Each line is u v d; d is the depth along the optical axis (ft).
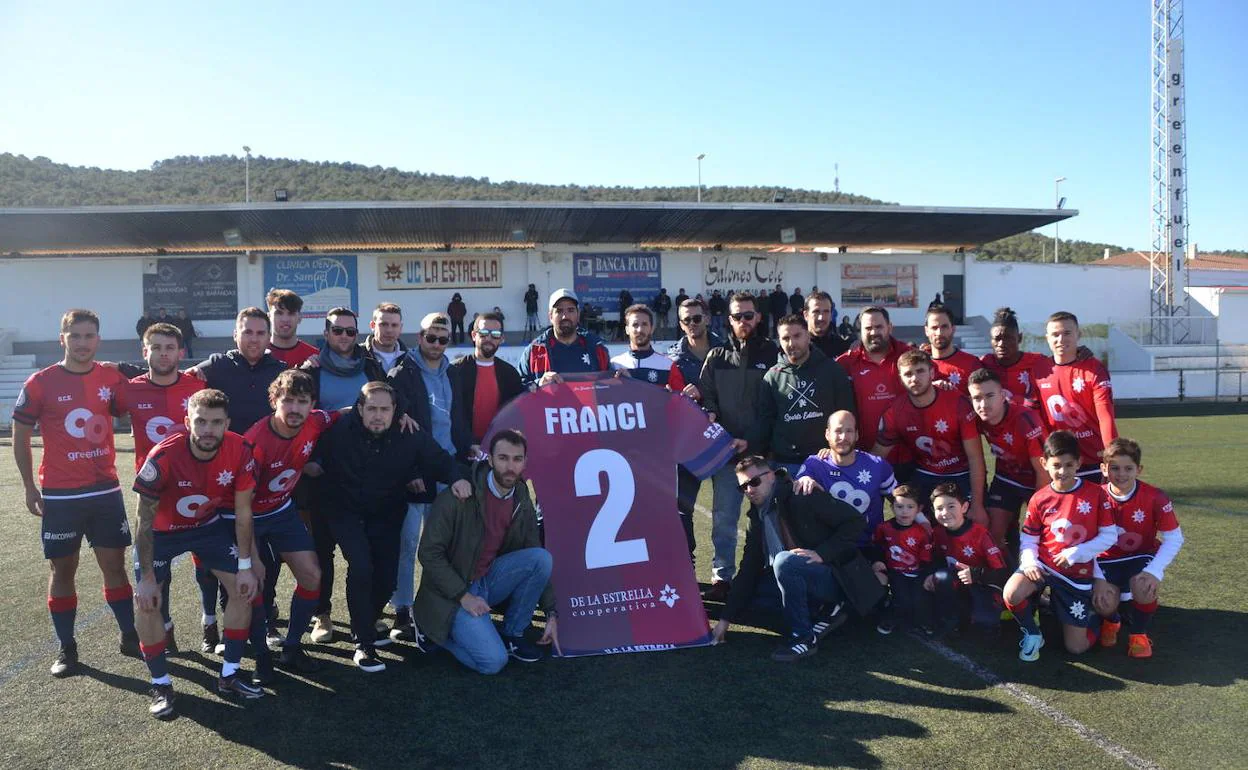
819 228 87.51
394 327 17.93
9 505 28.96
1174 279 98.22
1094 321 101.35
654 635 14.43
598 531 15.14
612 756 10.40
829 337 18.63
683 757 10.34
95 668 13.76
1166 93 97.66
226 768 10.28
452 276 86.12
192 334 80.18
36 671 13.65
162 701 11.78
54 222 73.31
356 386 16.14
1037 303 100.17
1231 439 42.39
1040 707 11.66
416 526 15.80
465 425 16.51
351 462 13.64
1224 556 19.42
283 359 17.52
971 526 14.30
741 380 17.44
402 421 14.06
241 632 12.54
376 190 268.41
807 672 13.11
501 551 14.05
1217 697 11.87
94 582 19.10
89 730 11.39
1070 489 13.58
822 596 14.32
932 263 97.14
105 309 82.12
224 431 12.14
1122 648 13.96
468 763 10.29
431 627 13.56
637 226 83.25
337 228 79.46
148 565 11.91
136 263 82.17
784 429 16.55
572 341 18.26
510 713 11.75
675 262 90.99
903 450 16.57
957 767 9.99
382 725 11.43
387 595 14.46
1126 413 59.21
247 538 12.48
